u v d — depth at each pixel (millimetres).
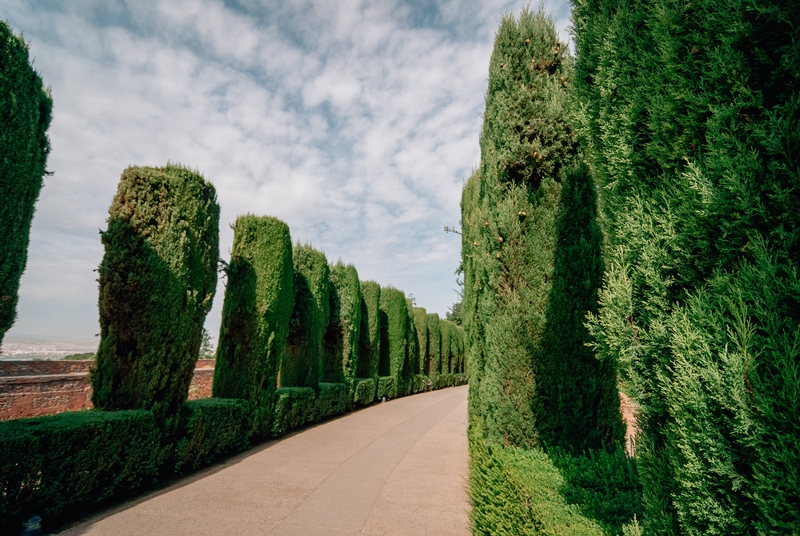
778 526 1342
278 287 10742
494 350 4848
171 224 7172
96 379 6629
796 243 1524
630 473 3305
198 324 7613
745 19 1715
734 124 1707
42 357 16219
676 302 1894
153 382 6684
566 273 4602
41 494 4691
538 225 4812
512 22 5391
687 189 1825
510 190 5023
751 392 1466
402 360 23781
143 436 6188
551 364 4484
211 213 8133
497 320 4891
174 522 5156
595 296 4547
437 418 15492
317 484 6930
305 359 14031
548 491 3055
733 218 1660
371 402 20234
